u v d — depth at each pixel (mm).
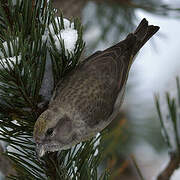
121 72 9414
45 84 7730
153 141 12273
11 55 6895
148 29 10570
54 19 7219
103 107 8758
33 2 7234
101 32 11844
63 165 7680
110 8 11781
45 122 7504
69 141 8242
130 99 12523
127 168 12156
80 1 11781
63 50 7270
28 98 7230
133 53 10008
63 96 8156
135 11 11781
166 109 8820
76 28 7461
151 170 13016
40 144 7371
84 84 8555
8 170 8953
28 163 7434
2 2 7289
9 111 7387
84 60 9055
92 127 8711
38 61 7129
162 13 11164
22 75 7039
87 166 7270
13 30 7000
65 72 7855
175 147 8766
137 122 12211
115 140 10250
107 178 7445
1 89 7176
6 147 7789
